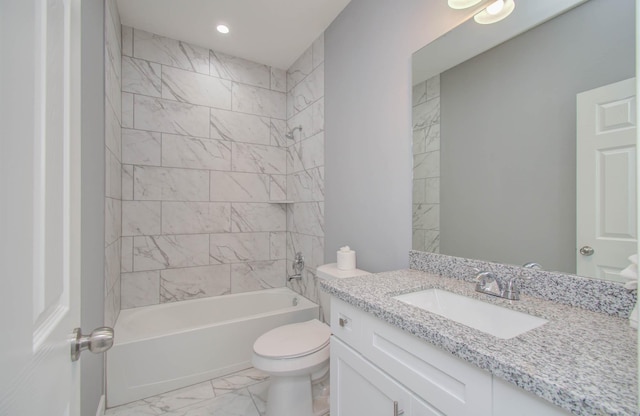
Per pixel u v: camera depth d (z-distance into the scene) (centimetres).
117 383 163
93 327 136
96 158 143
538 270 98
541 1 99
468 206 122
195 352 186
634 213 77
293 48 248
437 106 135
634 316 71
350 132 192
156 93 229
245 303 259
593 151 86
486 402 60
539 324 80
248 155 268
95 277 141
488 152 116
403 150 152
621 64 80
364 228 180
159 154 230
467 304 101
